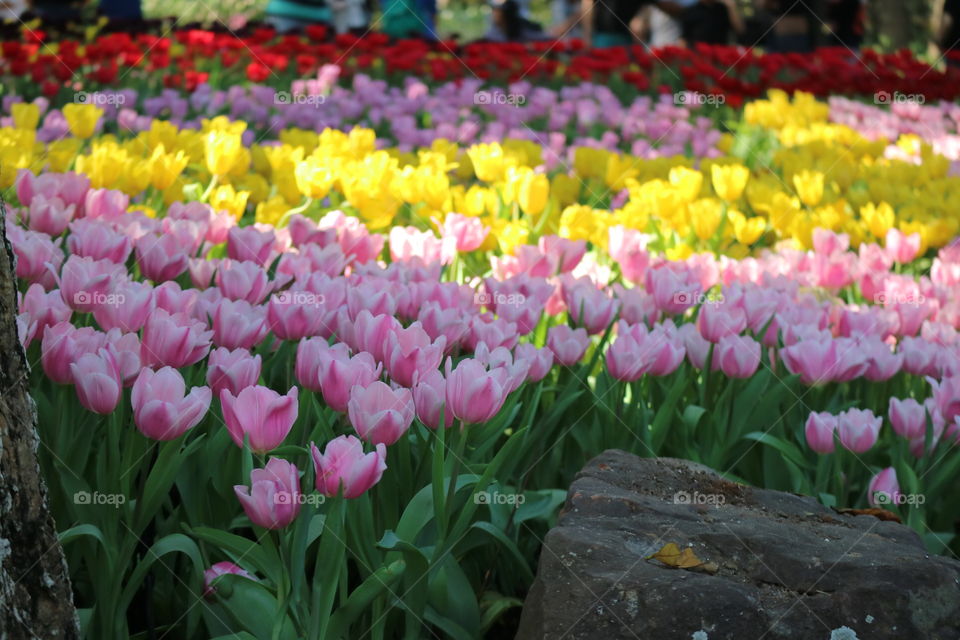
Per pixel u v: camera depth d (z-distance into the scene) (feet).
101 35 34.45
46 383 7.59
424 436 7.44
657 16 39.73
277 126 22.95
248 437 6.04
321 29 31.96
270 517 5.79
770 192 14.92
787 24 40.29
